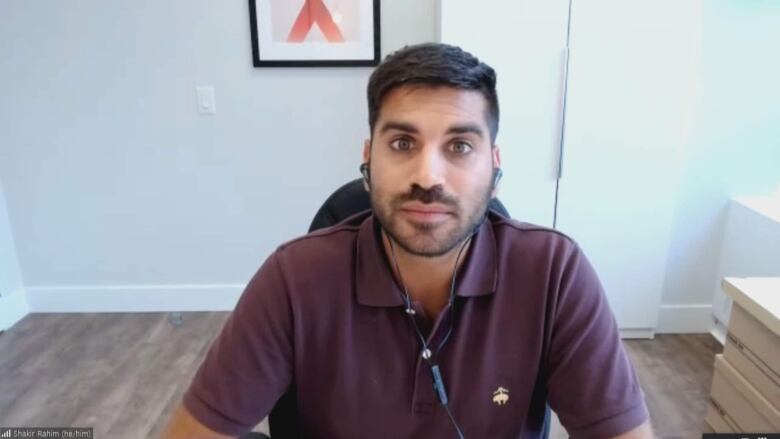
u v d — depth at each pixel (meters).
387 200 0.66
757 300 1.29
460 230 0.66
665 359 2.15
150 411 1.82
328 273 0.74
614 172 2.06
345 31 2.23
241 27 2.23
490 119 0.66
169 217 2.47
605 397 0.72
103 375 2.03
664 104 1.98
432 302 0.76
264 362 0.74
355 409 0.74
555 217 2.11
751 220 2.08
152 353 2.19
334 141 2.38
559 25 1.90
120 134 2.35
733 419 1.43
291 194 2.45
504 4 1.89
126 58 2.25
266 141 2.37
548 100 1.98
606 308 0.77
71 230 2.48
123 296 2.54
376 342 0.73
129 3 2.19
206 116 2.33
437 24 2.15
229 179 2.42
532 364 0.75
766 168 2.19
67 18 2.20
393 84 0.64
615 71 1.95
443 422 0.73
